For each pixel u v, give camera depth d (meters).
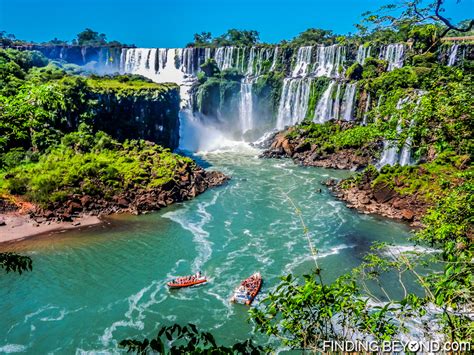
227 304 33.41
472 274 8.92
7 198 52.06
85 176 57.22
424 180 52.59
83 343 29.05
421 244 43.03
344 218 51.62
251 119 107.31
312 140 83.44
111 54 131.62
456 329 8.46
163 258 41.47
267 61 113.75
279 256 41.69
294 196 60.34
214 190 63.53
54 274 38.12
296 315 9.31
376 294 33.12
